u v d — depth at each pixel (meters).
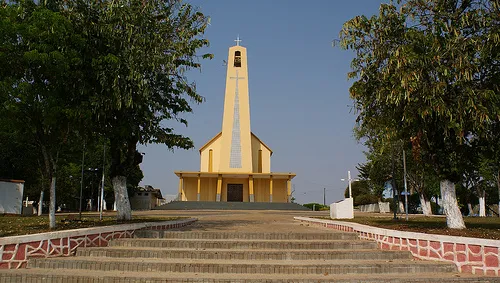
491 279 7.74
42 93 10.52
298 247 10.05
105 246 10.09
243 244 9.99
